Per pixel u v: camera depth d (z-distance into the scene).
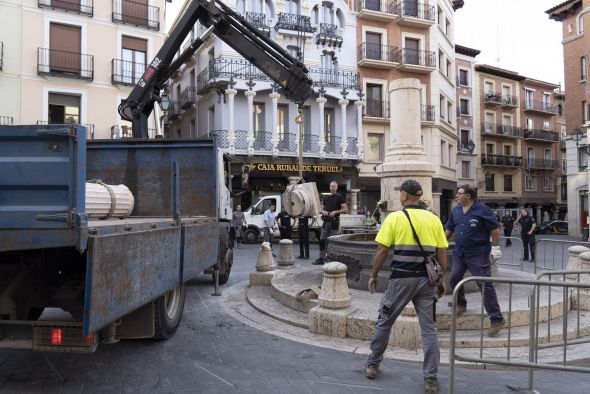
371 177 30.97
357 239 8.91
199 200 7.72
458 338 5.23
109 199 5.31
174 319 5.79
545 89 52.78
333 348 5.31
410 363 4.82
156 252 4.45
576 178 33.66
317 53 29.59
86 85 24.55
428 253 4.14
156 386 4.23
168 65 9.66
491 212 5.48
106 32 25.19
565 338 4.11
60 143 3.29
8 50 22.55
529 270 11.72
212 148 7.73
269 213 18.16
